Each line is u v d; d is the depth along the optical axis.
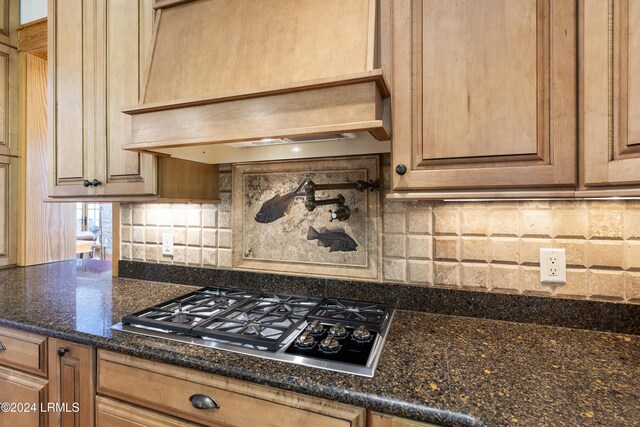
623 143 0.74
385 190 1.29
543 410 0.67
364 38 0.96
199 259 1.61
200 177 1.47
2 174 1.97
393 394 0.72
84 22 1.45
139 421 0.95
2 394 1.18
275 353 0.88
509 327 1.10
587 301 1.08
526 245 1.14
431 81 0.90
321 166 1.38
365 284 1.32
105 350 1.01
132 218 1.75
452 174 0.88
